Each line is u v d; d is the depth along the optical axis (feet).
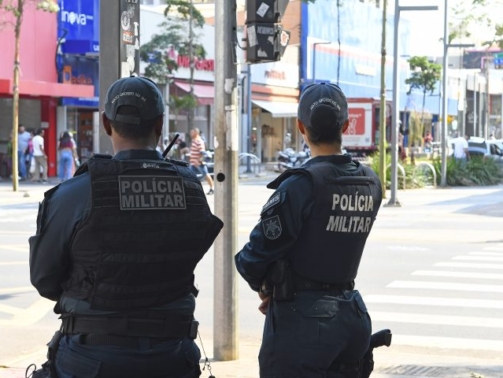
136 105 11.85
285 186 13.57
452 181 109.60
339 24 175.94
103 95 23.07
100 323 11.31
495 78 282.56
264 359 13.69
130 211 11.34
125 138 11.93
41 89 105.29
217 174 23.67
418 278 40.09
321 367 13.37
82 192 11.39
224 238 23.93
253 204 79.66
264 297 14.12
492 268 43.27
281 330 13.50
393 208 76.84
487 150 140.05
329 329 13.41
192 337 11.96
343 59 191.21
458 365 24.52
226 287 24.14
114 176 11.43
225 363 24.06
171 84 133.80
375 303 34.17
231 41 23.72
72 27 114.93
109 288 11.26
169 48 126.21
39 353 26.13
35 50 110.73
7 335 28.81
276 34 24.23
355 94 198.29
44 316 31.89
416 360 25.18
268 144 174.09
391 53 220.84
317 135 14.06
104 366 11.21
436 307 33.42
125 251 11.28
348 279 13.89
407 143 165.48
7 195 87.35
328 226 13.57
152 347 11.43
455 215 70.59
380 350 26.78
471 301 34.58
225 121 23.58
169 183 11.74
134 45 23.41
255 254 13.51
